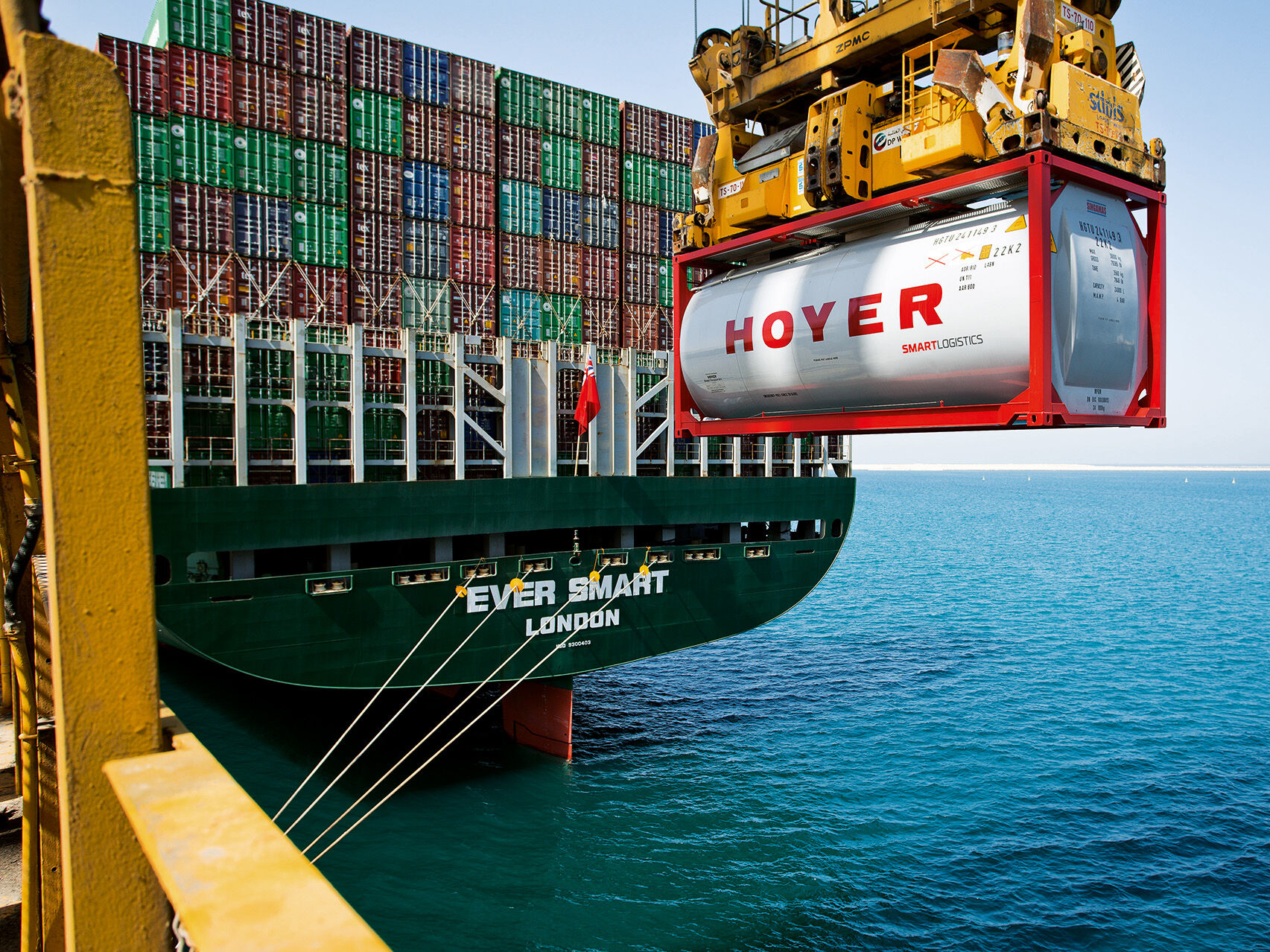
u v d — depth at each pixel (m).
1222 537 98.88
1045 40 11.66
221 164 24.67
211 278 24.53
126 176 3.27
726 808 21.89
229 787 3.04
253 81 25.14
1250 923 17.11
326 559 21.02
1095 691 32.03
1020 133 11.12
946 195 12.16
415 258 27.58
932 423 12.83
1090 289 11.73
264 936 2.07
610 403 27.00
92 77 3.19
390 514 20.95
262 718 26.44
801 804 22.17
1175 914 17.42
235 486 19.05
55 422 3.15
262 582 19.39
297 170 25.73
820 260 14.11
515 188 29.39
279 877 2.39
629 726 27.86
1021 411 11.36
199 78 24.41
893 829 20.88
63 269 3.14
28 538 6.93
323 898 2.29
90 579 3.24
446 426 24.45
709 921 17.20
